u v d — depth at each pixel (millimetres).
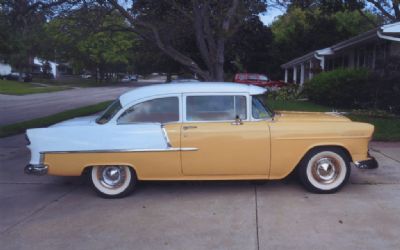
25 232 5445
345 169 6766
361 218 5684
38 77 78562
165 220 5766
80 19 13117
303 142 6637
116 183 6734
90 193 7090
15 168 8867
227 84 6934
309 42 38688
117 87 57594
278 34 46500
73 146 6586
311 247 4844
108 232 5395
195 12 13344
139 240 5137
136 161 6621
